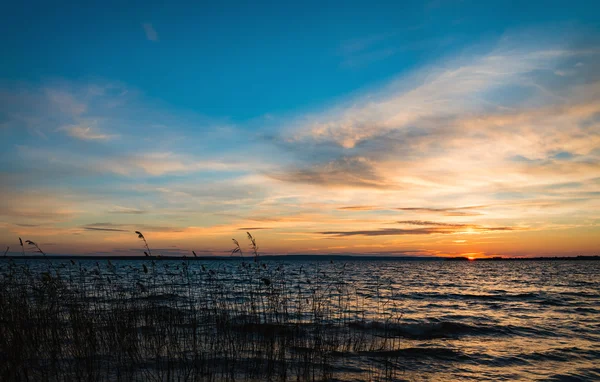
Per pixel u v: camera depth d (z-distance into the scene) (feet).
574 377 34.17
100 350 37.17
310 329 48.03
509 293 110.93
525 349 43.39
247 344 40.14
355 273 231.09
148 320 45.98
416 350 41.39
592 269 387.14
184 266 48.73
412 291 111.24
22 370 28.96
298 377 31.14
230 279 90.17
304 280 126.00
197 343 39.78
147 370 31.27
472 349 42.80
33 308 38.01
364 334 47.57
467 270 349.82
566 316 66.39
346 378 31.50
